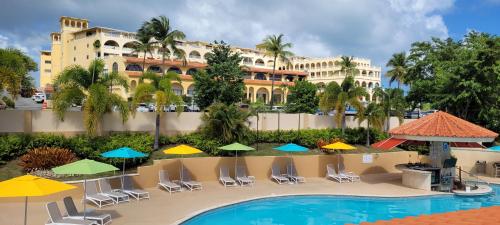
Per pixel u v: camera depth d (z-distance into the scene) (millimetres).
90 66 22094
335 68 113938
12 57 19562
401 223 11203
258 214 17078
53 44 101062
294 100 52281
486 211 12633
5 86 19172
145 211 15961
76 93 21312
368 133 30016
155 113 25719
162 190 19984
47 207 12703
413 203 19641
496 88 33906
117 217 14992
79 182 17469
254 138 27062
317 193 20359
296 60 123750
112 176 18922
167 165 21359
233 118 24031
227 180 21672
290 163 24625
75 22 93812
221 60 44562
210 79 42375
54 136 20875
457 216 11914
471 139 21203
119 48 80000
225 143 23984
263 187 21672
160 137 24625
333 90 29906
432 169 22031
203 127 25625
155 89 23500
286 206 18531
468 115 36344
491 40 34188
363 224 11344
